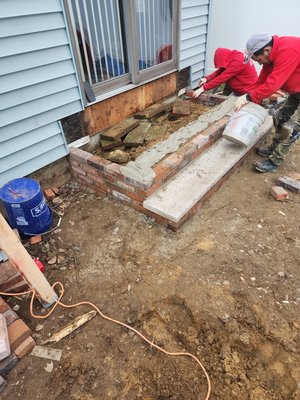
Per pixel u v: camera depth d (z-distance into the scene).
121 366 1.79
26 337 1.89
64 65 2.82
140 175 2.61
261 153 3.73
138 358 1.82
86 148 3.47
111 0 3.07
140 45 3.72
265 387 1.68
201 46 4.92
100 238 2.66
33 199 2.47
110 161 3.11
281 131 3.15
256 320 1.96
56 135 3.05
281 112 3.35
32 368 1.80
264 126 3.86
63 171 3.30
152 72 4.00
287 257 2.41
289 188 3.18
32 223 2.60
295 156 3.79
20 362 1.83
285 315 1.99
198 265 2.35
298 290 2.15
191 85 5.08
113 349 1.87
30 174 3.00
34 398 1.67
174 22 4.05
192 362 1.80
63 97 2.94
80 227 2.79
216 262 2.37
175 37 4.21
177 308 2.09
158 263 2.39
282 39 2.68
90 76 3.22
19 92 2.56
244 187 3.24
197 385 1.70
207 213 2.88
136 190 2.71
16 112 2.61
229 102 3.97
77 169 3.24
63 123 3.07
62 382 1.73
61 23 2.64
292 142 3.22
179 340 1.92
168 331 1.96
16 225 2.60
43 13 2.47
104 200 3.10
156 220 2.78
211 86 4.14
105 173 2.89
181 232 2.67
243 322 1.96
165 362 1.80
